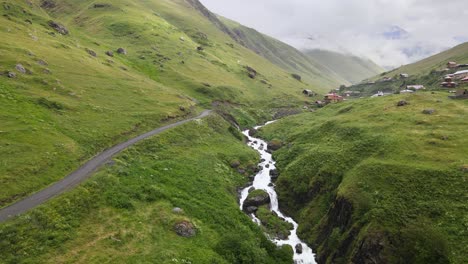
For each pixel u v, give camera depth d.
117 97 92.38
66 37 134.88
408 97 100.62
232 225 52.12
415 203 46.31
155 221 45.16
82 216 42.28
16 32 105.81
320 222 56.84
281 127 118.75
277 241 55.75
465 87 135.62
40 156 51.25
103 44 163.88
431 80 190.88
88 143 62.41
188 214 49.78
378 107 97.75
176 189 56.12
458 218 42.22
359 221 47.41
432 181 49.16
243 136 112.12
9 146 50.88
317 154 74.25
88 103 80.12
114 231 41.12
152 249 39.56
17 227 36.47
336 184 60.97
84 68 103.31
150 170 58.91
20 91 70.25
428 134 66.19
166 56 174.00
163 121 88.94
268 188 73.88
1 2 131.50
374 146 66.69
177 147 75.81
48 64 92.38
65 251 36.09
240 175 77.25
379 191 50.56
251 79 198.88
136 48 175.00
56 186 46.72
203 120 100.75
